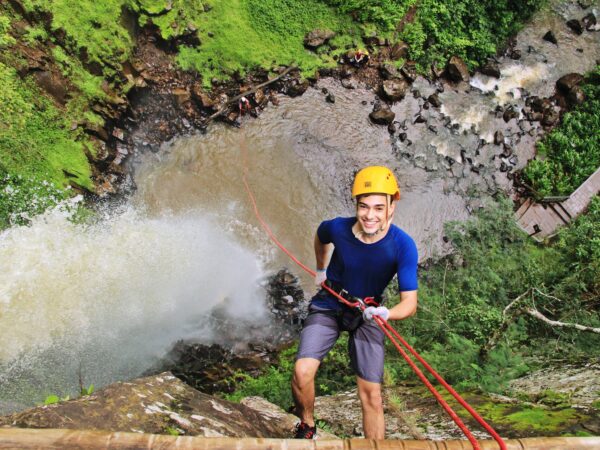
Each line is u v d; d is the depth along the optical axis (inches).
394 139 605.0
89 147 471.2
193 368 431.5
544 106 650.2
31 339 384.2
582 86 664.4
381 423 131.5
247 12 580.4
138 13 520.4
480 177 616.7
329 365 375.2
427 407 224.2
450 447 86.8
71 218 439.5
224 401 153.9
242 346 452.1
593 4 705.0
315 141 577.0
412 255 128.2
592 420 179.8
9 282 391.5
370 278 132.2
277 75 584.1
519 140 641.6
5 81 425.7
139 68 522.6
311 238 531.5
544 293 412.5
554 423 181.9
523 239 545.0
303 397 132.6
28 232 413.4
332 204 556.4
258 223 523.5
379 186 123.2
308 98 595.8
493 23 641.0
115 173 490.9
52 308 401.1
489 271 440.8
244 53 572.7
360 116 602.9
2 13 430.6
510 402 212.7
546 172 620.7
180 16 542.3
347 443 86.6
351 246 130.2
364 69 619.8
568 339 331.6
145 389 135.5
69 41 458.0
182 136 540.7
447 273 504.4
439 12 619.5
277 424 161.5
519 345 337.4
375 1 600.4
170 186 515.5
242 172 543.5
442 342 354.0
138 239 473.7
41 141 439.5
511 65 661.9
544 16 688.4
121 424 116.7
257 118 572.1
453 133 623.5
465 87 643.5
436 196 594.9
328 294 139.9
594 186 613.3
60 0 452.1
